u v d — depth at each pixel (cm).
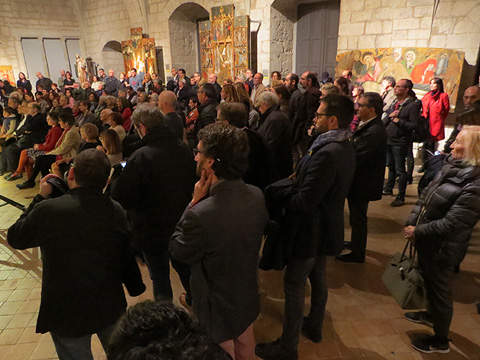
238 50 921
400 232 371
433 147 541
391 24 669
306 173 181
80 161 153
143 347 50
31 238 150
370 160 280
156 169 206
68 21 1509
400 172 427
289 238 189
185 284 233
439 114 515
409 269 212
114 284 164
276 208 196
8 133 591
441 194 187
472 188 174
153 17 1195
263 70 938
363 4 698
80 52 1565
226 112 247
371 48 700
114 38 1409
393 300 267
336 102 183
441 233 184
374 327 240
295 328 200
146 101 618
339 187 185
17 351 226
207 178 146
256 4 902
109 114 468
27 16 1405
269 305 266
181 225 142
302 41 927
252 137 250
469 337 229
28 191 512
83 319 158
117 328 56
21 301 277
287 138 305
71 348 164
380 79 682
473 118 236
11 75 1408
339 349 221
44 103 817
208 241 135
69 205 150
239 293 147
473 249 331
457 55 581
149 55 1179
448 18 600
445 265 193
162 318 55
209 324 146
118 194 205
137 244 224
